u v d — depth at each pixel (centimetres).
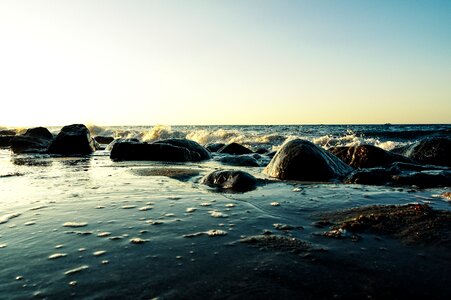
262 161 903
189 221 301
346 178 550
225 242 246
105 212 332
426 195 407
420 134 2605
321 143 1684
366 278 188
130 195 417
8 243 247
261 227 283
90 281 185
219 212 333
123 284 181
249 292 173
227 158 873
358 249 230
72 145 1240
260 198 401
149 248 234
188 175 601
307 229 277
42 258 218
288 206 358
